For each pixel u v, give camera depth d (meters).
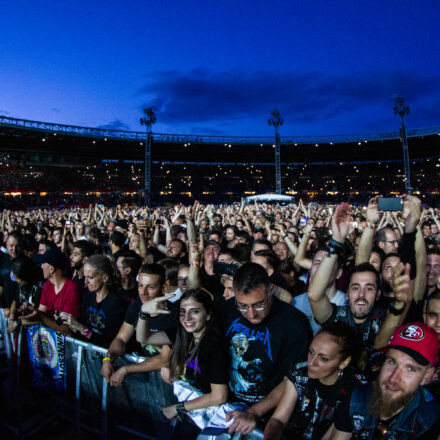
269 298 2.37
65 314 3.37
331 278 2.69
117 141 56.25
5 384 4.03
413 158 66.69
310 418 1.98
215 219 11.60
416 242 3.24
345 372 1.93
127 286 4.11
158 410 2.81
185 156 66.00
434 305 2.62
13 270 4.25
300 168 75.12
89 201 60.72
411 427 1.68
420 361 1.68
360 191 68.00
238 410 2.23
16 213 26.77
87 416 3.23
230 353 2.50
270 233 7.80
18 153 58.88
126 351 3.33
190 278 3.17
